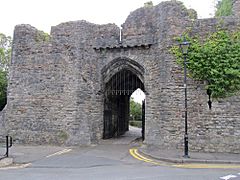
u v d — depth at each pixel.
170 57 13.11
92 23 15.34
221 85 12.07
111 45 14.95
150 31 14.37
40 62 15.16
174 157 10.43
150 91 14.11
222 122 12.16
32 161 10.08
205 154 11.35
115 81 16.41
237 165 9.51
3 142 15.16
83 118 14.44
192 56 12.54
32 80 15.16
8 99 15.46
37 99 14.92
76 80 14.50
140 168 8.80
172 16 13.34
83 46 14.83
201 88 12.55
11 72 15.62
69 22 15.09
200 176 7.44
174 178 7.15
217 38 12.51
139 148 13.05
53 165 9.38
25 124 14.90
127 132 23.11
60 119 14.45
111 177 7.32
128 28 14.84
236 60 12.07
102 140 15.70
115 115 18.83
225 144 11.99
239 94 12.09
